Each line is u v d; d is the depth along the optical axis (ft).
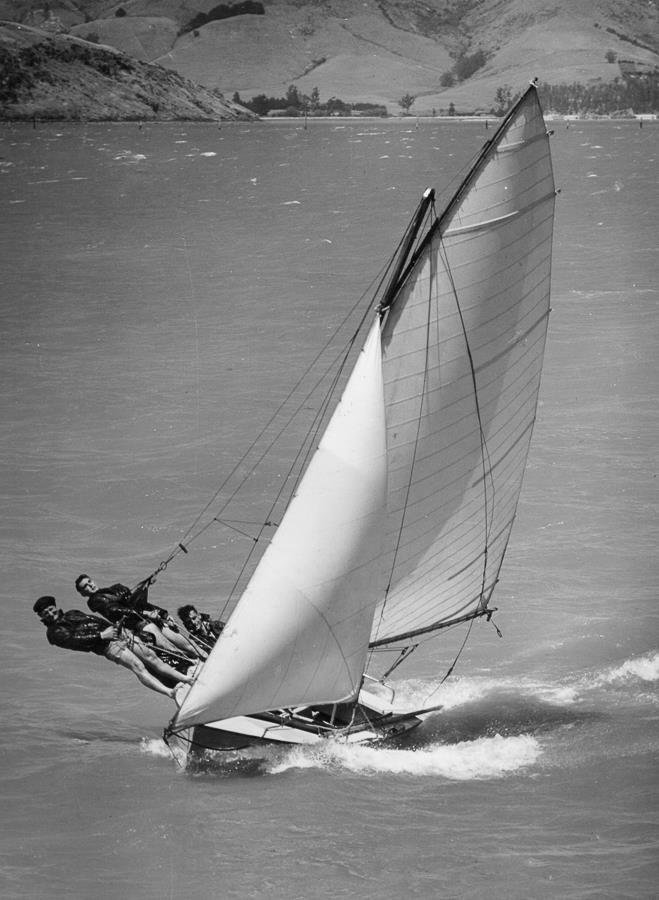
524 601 271.90
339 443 191.11
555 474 355.77
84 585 217.56
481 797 189.37
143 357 542.16
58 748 210.59
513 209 207.31
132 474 367.86
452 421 207.62
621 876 164.35
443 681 235.61
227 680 190.80
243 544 311.68
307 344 564.71
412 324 198.59
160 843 177.27
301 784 194.49
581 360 503.61
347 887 164.25
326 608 191.72
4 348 569.64
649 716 217.56
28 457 387.34
